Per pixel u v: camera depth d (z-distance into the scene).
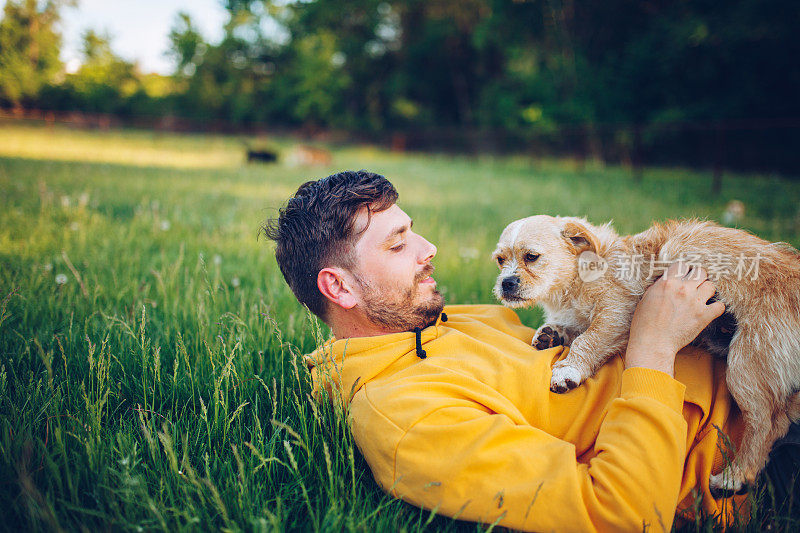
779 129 17.48
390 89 37.78
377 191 1.77
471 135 30.02
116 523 1.38
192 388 2.04
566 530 1.28
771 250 1.91
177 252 4.43
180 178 10.89
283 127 41.66
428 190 10.80
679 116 18.69
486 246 5.21
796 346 1.70
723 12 17.19
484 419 1.40
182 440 1.76
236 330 2.55
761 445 1.59
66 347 2.37
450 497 1.36
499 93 30.59
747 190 11.01
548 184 13.00
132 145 23.00
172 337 2.60
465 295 3.63
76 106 44.25
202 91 45.41
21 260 3.70
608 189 11.62
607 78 20.98
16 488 1.49
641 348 1.56
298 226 1.81
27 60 43.09
